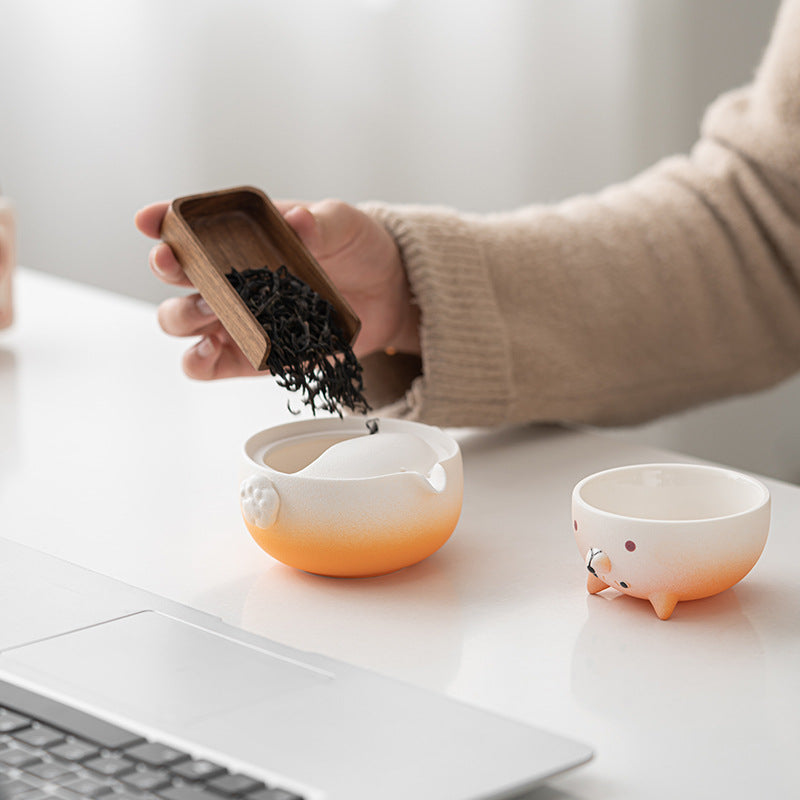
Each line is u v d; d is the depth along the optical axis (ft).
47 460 5.01
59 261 11.63
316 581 4.42
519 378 5.12
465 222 5.18
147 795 3.73
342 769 3.80
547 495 4.79
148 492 4.83
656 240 5.37
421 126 11.51
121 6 11.00
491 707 4.03
